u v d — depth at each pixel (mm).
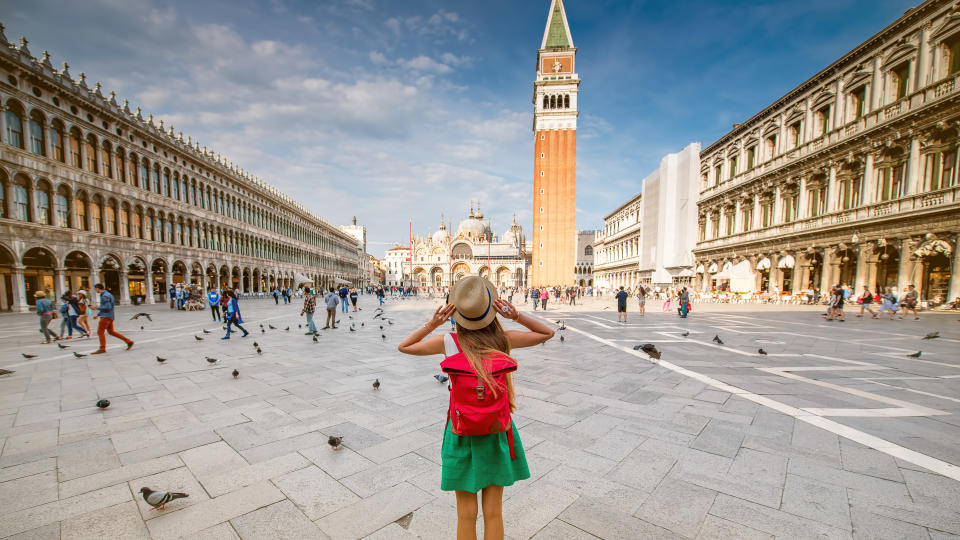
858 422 5023
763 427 4891
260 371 8062
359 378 7484
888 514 3059
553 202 72062
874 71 25203
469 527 2307
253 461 4074
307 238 70562
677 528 2938
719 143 42875
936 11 21391
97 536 2869
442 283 127562
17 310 23281
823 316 20641
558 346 11195
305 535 2889
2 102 22734
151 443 4523
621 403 5891
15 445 4457
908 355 9383
